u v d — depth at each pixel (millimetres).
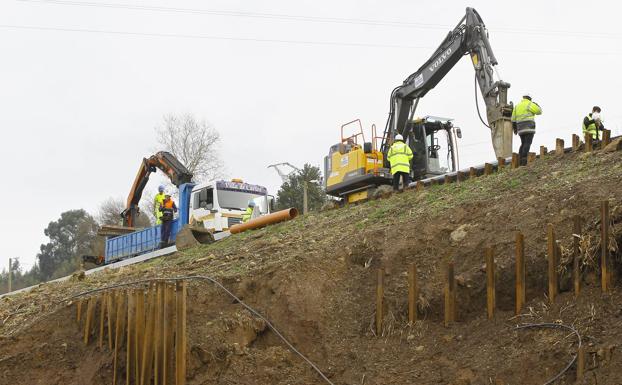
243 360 9492
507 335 8562
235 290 10945
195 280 11375
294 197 54969
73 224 89438
